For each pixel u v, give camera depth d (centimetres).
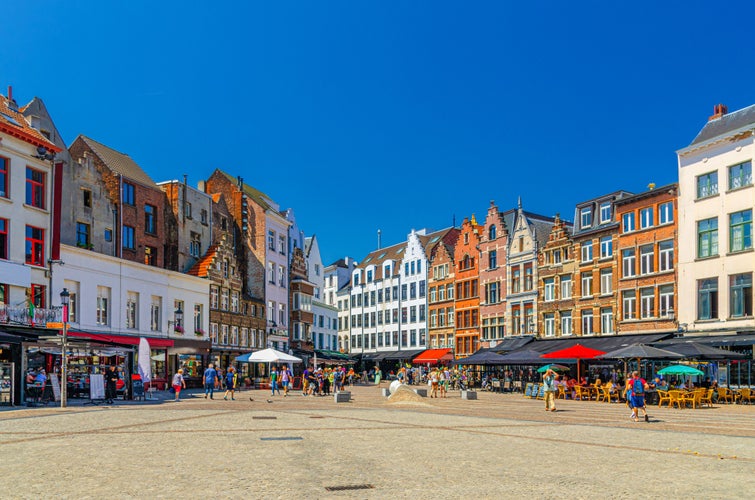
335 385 4269
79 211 4303
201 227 5825
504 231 6250
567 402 3622
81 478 1109
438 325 7475
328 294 9950
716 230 4191
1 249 3359
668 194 4519
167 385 4778
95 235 4428
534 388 4050
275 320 6800
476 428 2014
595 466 1272
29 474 1148
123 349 3275
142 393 3369
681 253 4372
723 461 1357
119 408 2730
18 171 3472
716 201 4188
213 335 5566
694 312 4247
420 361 7094
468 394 3859
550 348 5159
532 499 957
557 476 1152
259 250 6625
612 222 5003
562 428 2052
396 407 3039
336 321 9400
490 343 6309
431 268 7669
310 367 6975
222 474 1149
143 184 4947
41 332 3256
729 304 4056
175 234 5362
